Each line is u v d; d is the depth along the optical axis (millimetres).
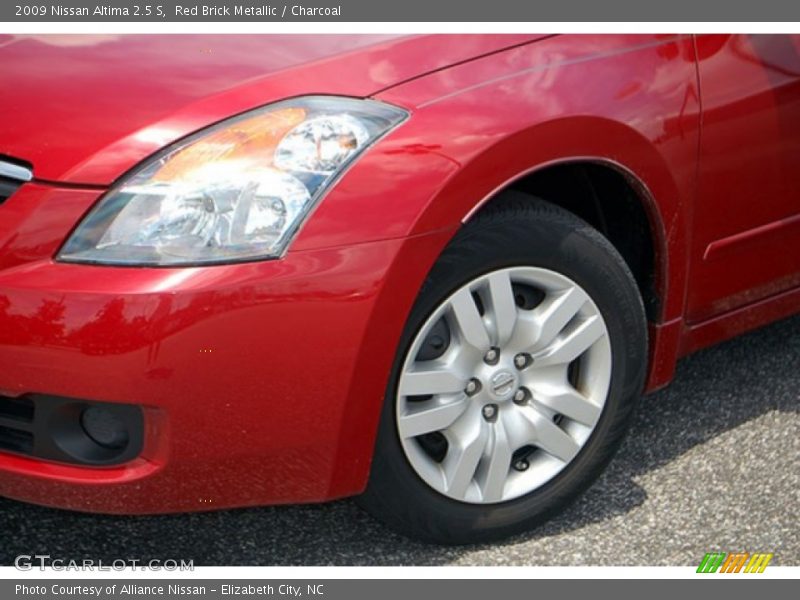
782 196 3559
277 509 3381
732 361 4172
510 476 3273
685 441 3738
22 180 2830
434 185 2840
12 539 3203
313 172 2801
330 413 2848
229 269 2721
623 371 3311
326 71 2953
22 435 2922
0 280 2740
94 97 2939
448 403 3092
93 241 2758
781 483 3549
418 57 2990
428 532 3180
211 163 2793
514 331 3125
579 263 3146
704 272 3463
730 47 3381
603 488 3508
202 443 2783
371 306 2809
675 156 3238
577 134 3029
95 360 2691
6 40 3219
